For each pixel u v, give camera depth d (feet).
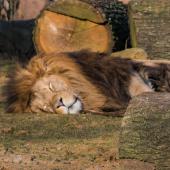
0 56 94.73
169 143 41.81
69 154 45.73
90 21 81.41
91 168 42.57
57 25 81.82
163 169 41.78
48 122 56.03
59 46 81.82
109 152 45.60
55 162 44.06
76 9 81.30
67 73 60.03
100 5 88.99
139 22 81.15
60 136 51.13
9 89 61.67
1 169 43.01
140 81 62.54
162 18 80.33
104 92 60.44
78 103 59.21
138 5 81.00
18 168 43.09
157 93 46.29
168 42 80.43
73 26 81.61
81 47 81.61
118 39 88.89
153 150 42.04
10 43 96.78
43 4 126.52
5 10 120.67
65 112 58.85
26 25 97.81
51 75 59.72
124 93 61.46
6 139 50.80
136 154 42.50
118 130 52.39
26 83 60.70
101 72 61.67
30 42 96.43
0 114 60.34
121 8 89.30
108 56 63.52
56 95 59.00
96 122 55.72
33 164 43.80
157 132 42.06
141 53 77.66
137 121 42.70
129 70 62.85
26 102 60.49
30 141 49.88
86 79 60.29
